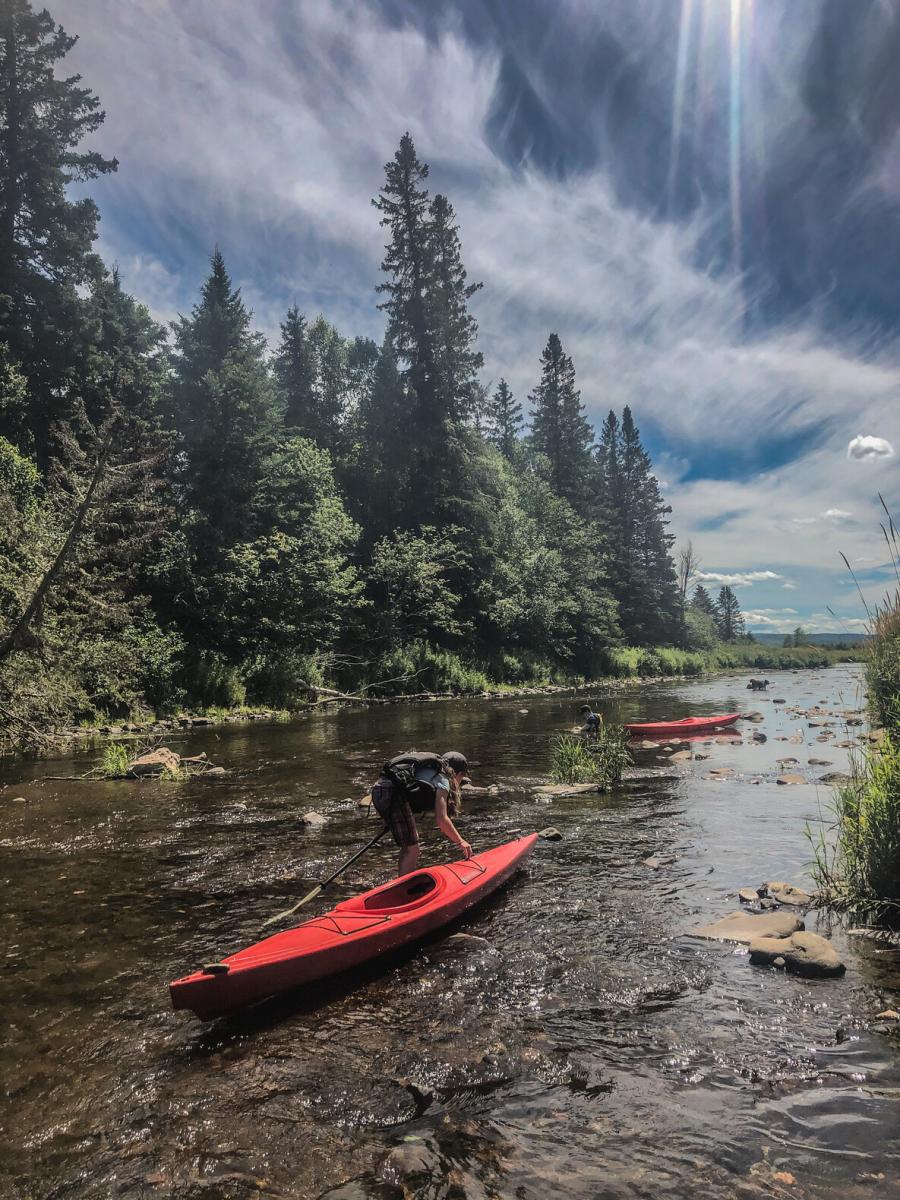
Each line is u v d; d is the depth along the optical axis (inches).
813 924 181.5
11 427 901.8
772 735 604.7
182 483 1023.0
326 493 1280.8
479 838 271.3
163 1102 113.0
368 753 504.7
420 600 1302.9
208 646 970.1
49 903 205.2
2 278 993.5
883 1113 103.6
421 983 154.3
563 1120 105.0
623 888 212.5
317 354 2132.1
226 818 306.8
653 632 2378.2
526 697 1129.4
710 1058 120.9
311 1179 94.0
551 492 1994.3
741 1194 87.4
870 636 382.6
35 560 527.8
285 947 154.4
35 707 523.2
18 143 1046.4
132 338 1247.5
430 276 1568.7
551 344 2262.6
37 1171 97.1
